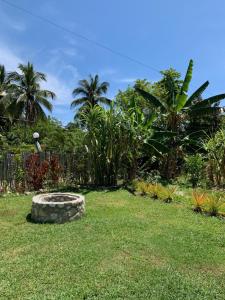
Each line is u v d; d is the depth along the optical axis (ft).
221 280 15.97
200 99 71.00
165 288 14.82
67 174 44.37
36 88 128.36
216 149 45.73
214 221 26.61
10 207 30.14
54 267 16.74
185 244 20.58
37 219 25.53
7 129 122.72
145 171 55.06
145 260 17.97
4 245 19.88
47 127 94.58
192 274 16.52
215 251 19.63
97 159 44.62
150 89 77.20
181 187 45.09
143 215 28.07
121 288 14.69
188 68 52.19
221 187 44.16
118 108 45.16
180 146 55.36
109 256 18.37
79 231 22.76
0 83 129.39
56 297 13.82
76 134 52.95
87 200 34.24
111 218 26.61
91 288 14.66
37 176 39.50
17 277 15.61
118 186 43.96
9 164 37.32
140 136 47.52
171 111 55.77
